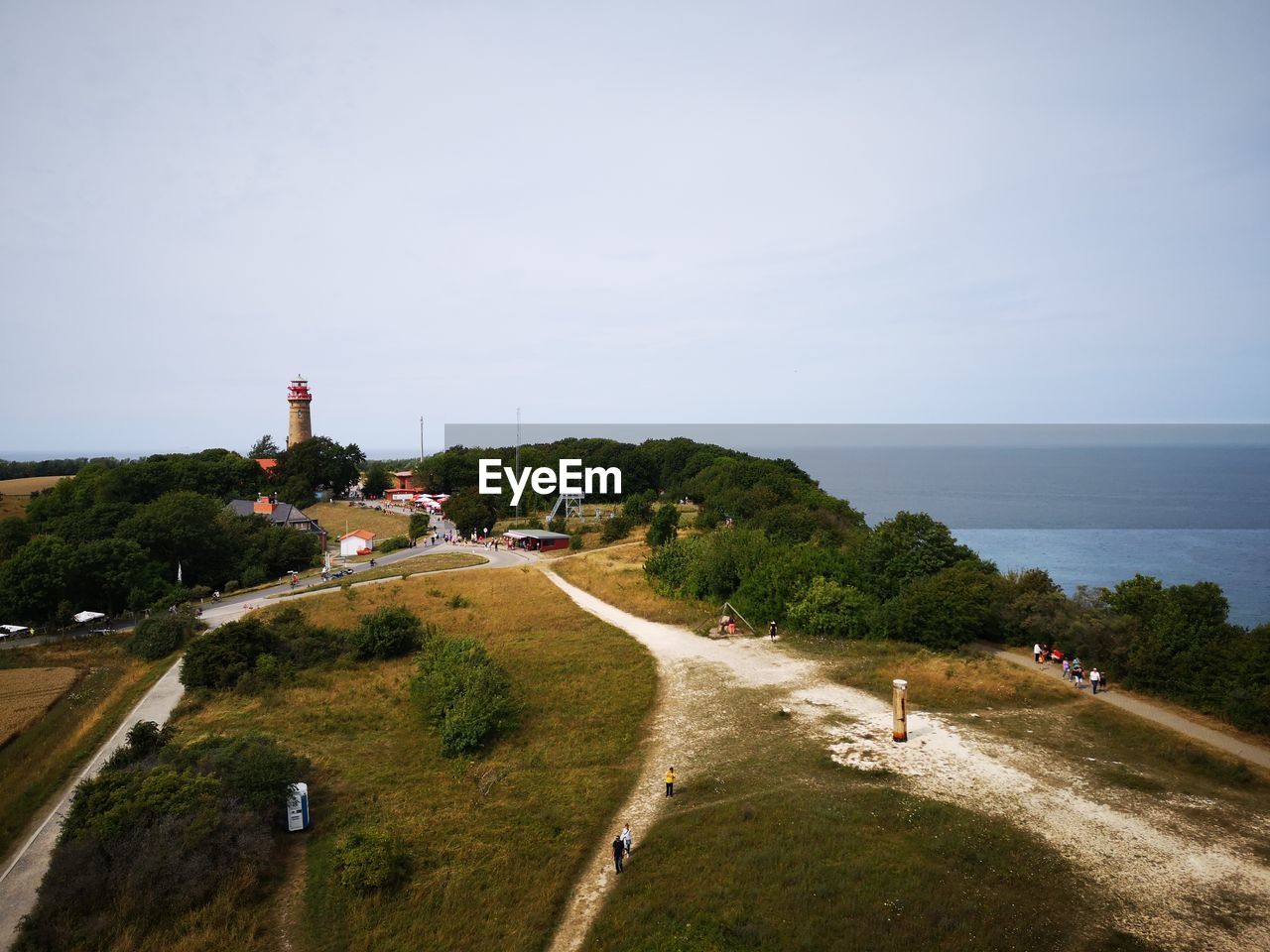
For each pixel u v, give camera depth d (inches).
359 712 1743.4
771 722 1583.4
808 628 2342.5
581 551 4178.2
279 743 1521.9
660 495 6761.8
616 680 1913.1
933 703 1656.0
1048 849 1042.7
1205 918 888.9
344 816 1234.0
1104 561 5324.8
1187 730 1457.9
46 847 1140.5
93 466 6294.3
